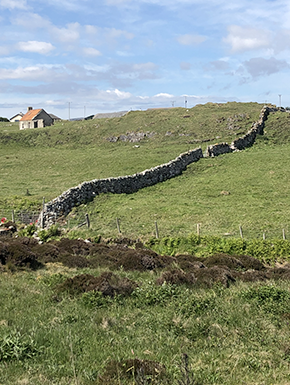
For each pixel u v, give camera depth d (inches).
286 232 999.6
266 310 443.2
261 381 288.4
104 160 2065.7
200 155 1982.0
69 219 1163.3
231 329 387.2
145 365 288.0
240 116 2662.4
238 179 1595.7
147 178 1606.8
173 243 936.9
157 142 2425.0
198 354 330.3
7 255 660.1
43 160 2193.7
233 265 734.5
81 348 332.5
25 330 360.5
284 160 1811.0
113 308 442.6
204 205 1301.7
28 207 1261.1
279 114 2743.6
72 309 432.1
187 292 489.4
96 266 717.3
